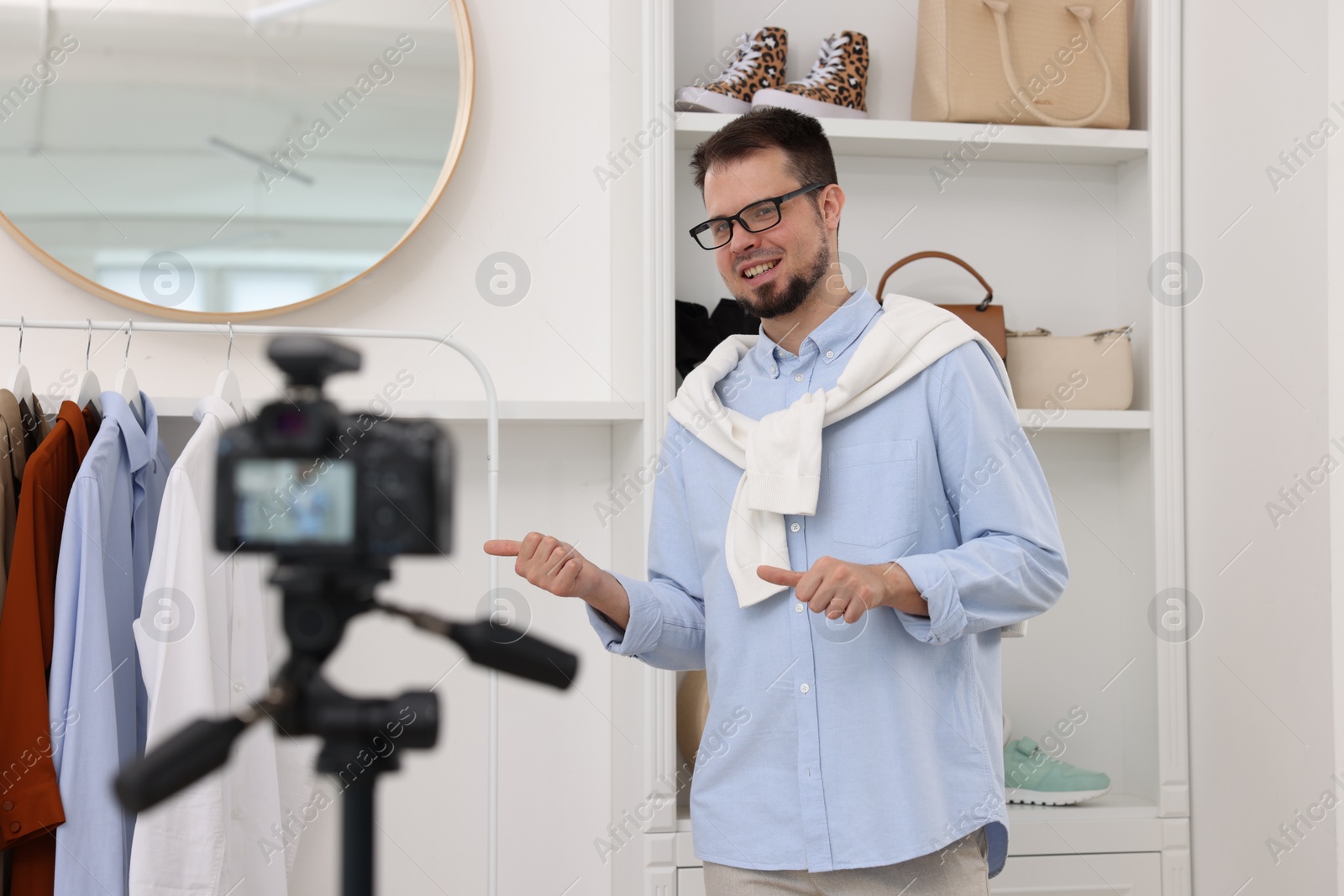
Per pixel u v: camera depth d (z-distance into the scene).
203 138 1.66
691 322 1.66
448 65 1.74
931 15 1.72
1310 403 1.41
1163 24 1.70
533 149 1.80
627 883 1.66
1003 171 1.84
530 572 1.05
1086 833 1.60
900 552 1.05
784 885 1.06
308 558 0.60
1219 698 1.58
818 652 1.06
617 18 1.76
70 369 1.62
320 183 1.69
